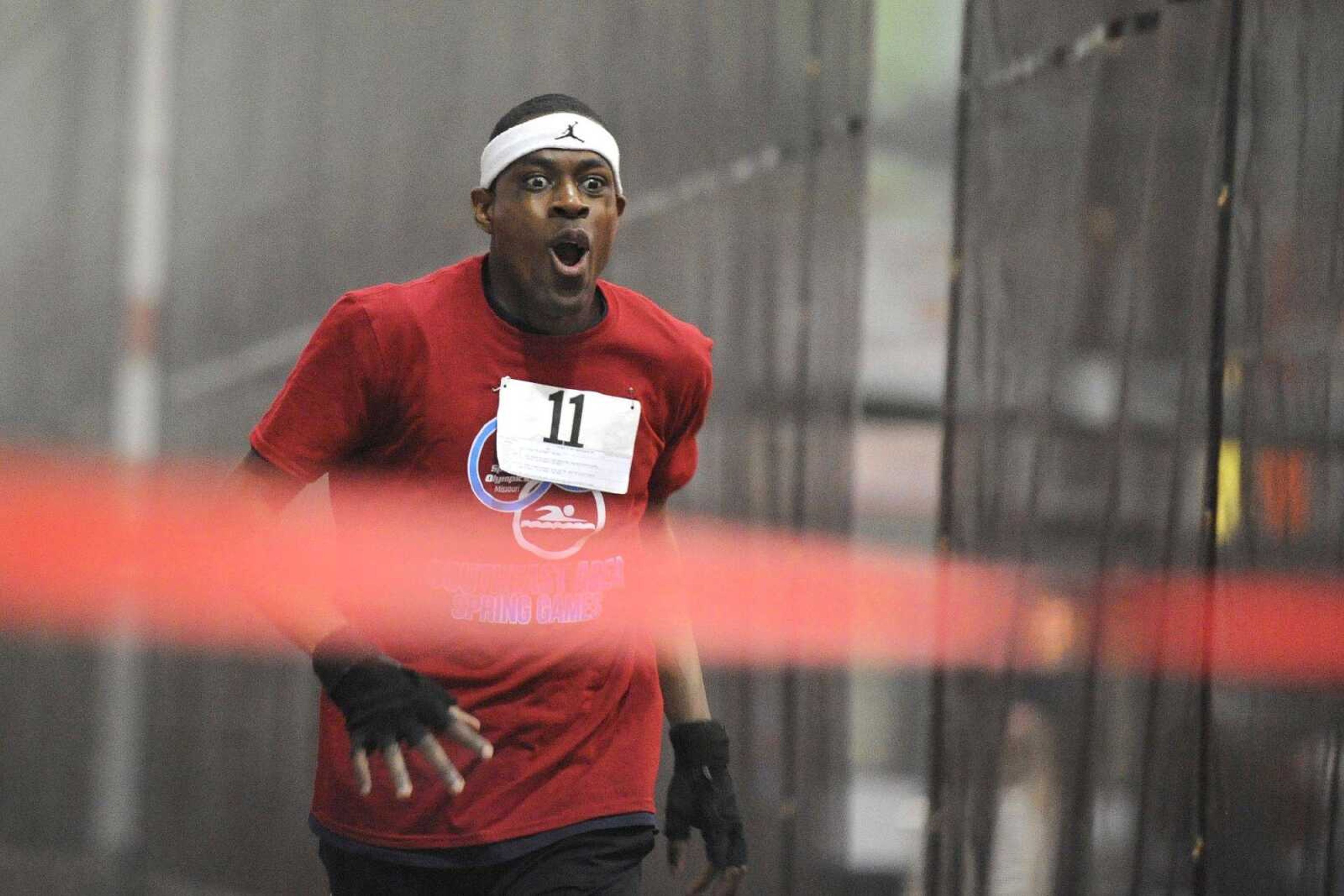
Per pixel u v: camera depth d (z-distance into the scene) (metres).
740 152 16.62
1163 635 10.34
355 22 23.89
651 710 8.77
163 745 29.89
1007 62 12.61
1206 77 10.23
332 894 8.73
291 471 8.10
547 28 19.11
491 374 8.16
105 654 33.81
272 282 26.58
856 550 19.75
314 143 25.17
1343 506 9.12
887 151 23.81
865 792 20.66
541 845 8.33
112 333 36.47
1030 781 11.66
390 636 8.30
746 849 8.99
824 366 15.91
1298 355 9.33
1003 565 12.28
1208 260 10.09
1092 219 11.36
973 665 12.71
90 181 38.44
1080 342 11.45
